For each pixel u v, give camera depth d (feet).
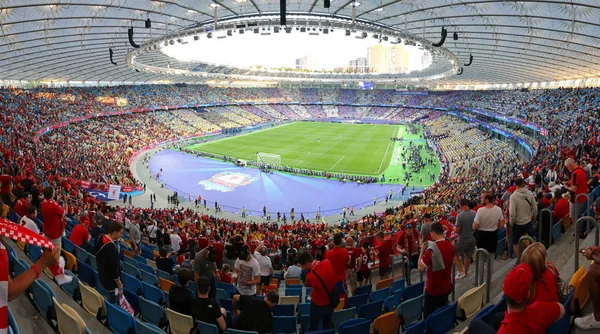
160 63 277.23
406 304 26.37
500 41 168.86
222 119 383.65
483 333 16.96
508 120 245.65
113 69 261.44
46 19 127.34
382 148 268.62
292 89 521.65
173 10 140.36
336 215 143.33
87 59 211.41
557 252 31.35
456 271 35.35
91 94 282.15
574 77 248.52
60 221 32.42
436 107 420.36
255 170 204.85
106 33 161.89
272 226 112.98
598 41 136.05
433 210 100.17
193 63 296.10
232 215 142.10
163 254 44.47
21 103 212.43
